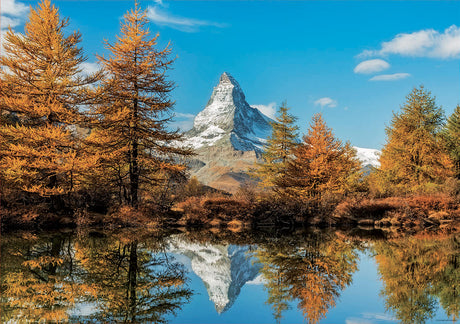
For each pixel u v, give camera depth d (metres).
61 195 21.55
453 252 14.14
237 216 25.59
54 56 21.44
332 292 8.38
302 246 16.02
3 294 7.76
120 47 23.17
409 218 25.62
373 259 12.61
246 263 12.30
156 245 15.86
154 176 25.11
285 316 6.59
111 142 23.22
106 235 18.06
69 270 10.17
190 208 25.48
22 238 15.89
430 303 7.45
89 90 21.67
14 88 21.12
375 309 7.07
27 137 19.69
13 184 19.50
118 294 7.98
